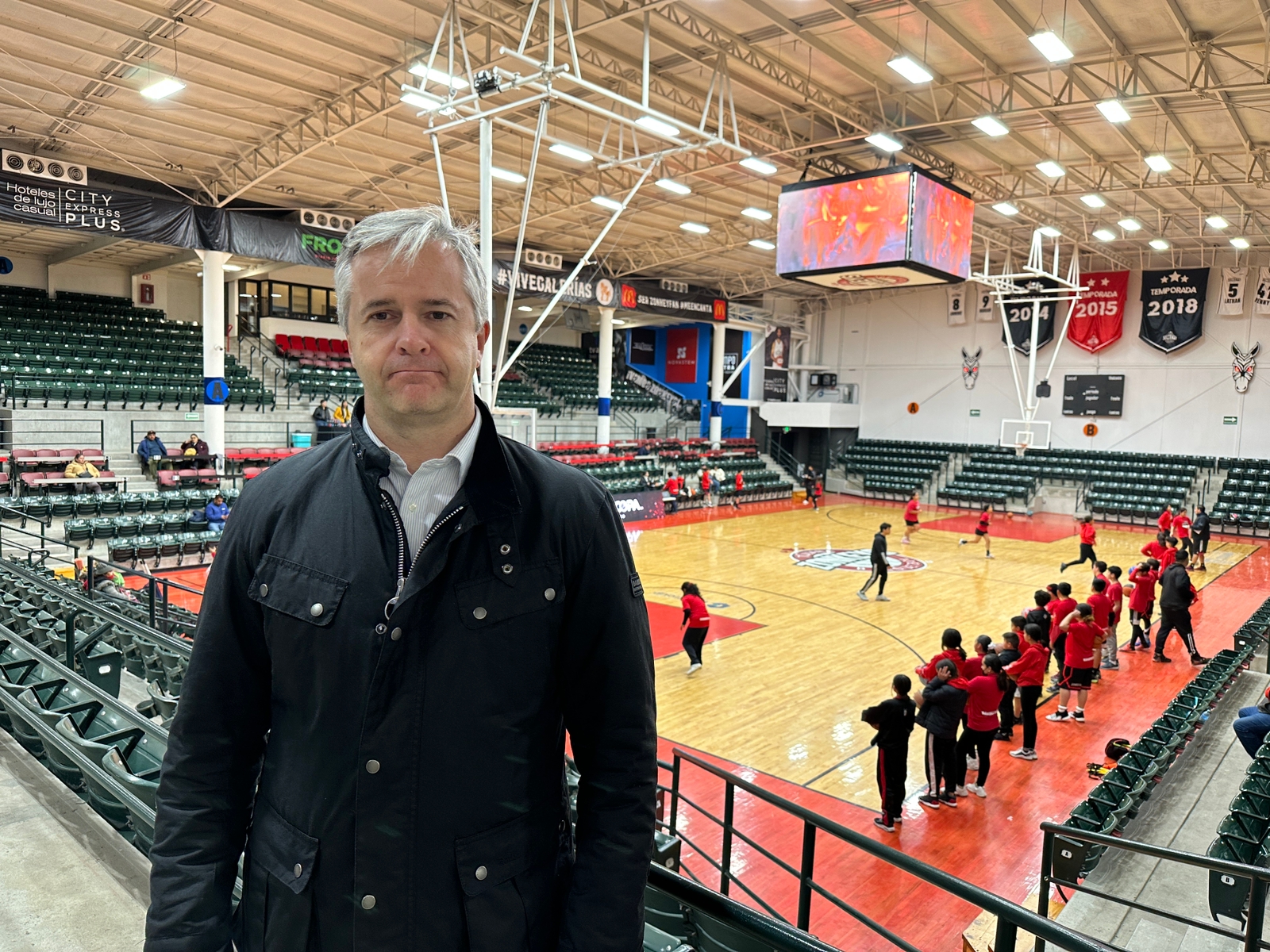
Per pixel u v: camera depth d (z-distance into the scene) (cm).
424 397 118
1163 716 791
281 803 122
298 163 1723
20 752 372
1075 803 744
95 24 1098
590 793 125
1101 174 1831
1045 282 2906
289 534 125
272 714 126
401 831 114
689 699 982
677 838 486
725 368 3372
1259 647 1102
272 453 2066
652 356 3606
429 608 117
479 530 121
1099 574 1182
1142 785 648
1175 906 527
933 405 3222
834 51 1270
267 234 1798
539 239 2466
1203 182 1744
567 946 115
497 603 118
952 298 3161
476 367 129
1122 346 2803
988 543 1964
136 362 2130
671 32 1220
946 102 1467
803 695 1002
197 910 119
